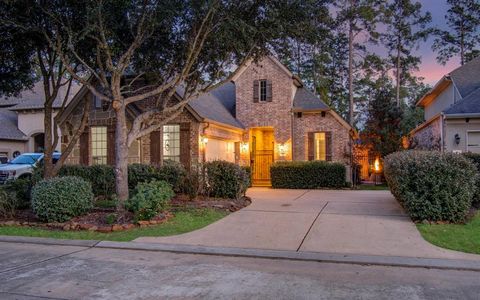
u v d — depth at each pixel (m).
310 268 6.23
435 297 4.82
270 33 11.01
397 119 20.58
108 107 17.72
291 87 20.91
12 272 6.02
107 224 9.36
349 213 10.53
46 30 11.24
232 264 6.49
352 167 19.84
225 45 11.65
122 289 5.20
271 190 17.88
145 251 7.44
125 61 10.98
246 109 21.48
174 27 11.67
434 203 9.11
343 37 32.62
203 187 13.54
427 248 7.21
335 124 20.19
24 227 9.59
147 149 17.20
